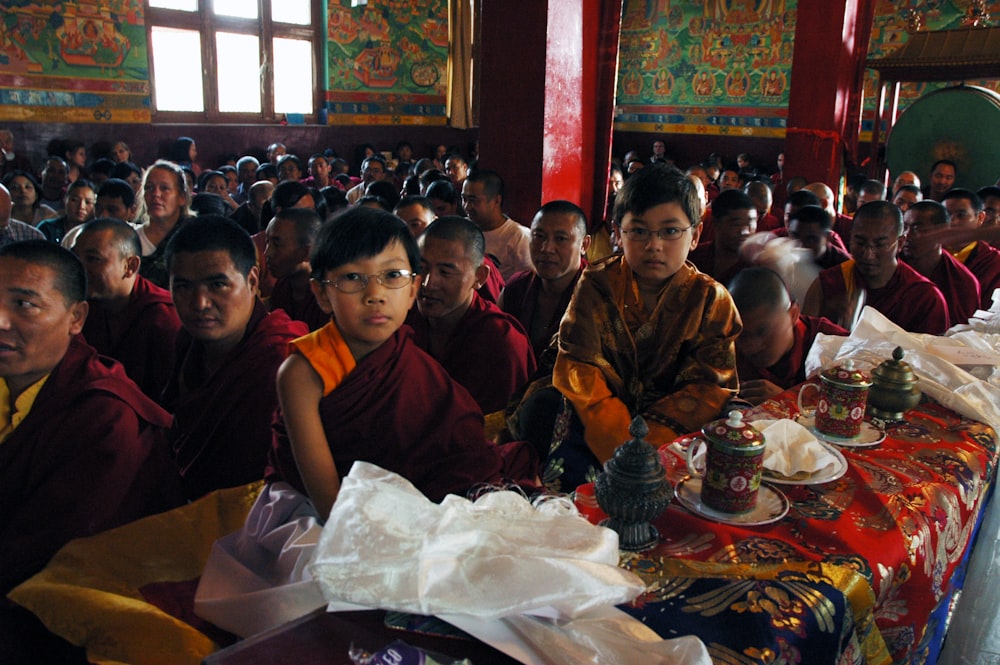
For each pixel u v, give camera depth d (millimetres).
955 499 1611
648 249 1929
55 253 1657
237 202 8352
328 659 958
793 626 1129
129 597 1471
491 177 4184
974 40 7727
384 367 1487
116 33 9430
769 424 1741
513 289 3287
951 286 3580
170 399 2291
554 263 2992
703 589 1200
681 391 1991
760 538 1369
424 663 946
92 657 1323
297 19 11508
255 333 2031
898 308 3166
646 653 998
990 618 1922
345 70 12023
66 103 9164
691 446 1629
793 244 3850
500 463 1668
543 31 3928
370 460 1521
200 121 10672
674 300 2027
